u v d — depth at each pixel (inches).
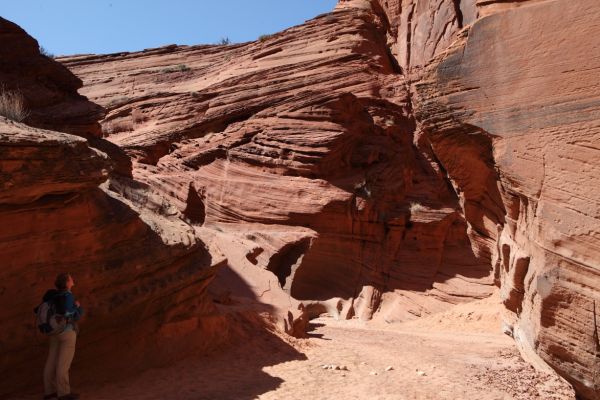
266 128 917.8
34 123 425.7
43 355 261.1
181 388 292.5
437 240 824.3
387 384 334.3
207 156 934.4
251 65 1178.0
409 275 805.2
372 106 996.6
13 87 468.8
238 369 343.0
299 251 799.7
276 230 826.2
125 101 1160.2
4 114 319.9
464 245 825.5
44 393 245.0
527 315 294.7
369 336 566.9
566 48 240.4
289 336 454.3
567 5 241.6
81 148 283.7
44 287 264.4
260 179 871.1
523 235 283.4
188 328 358.6
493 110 267.0
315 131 883.4
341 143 874.8
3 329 246.1
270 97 1018.1
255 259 713.6
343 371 362.9
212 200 892.6
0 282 249.3
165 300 333.4
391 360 410.9
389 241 831.7
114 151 496.1
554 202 239.9
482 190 362.9
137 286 308.7
